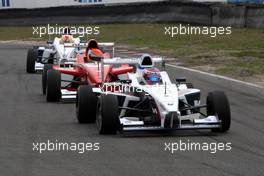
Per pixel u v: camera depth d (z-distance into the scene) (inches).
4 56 3405.5
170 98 1280.8
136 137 1285.7
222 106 1304.1
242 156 1114.7
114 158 1103.6
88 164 1061.8
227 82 2266.2
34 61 2630.4
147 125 1268.5
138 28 4515.3
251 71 2539.4
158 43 3801.7
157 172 1000.9
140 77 1419.8
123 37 4163.4
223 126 1306.6
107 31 4475.9
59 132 1357.0
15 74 2605.8
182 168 1026.1
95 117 1460.4
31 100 1886.1
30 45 4074.8
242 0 4389.8
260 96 1947.6
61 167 1043.3
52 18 4835.1
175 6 4517.7
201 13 4318.4
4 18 5000.0
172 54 3277.6
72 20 4788.4
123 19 4749.0
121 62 1461.6
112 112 1286.9
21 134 1341.0
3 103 1828.2
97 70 1800.0
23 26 4923.7
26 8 4911.4
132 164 1057.5
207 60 2967.5
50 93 1820.9
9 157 1123.3
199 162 1068.5
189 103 1418.6
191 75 2474.2
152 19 4648.1
